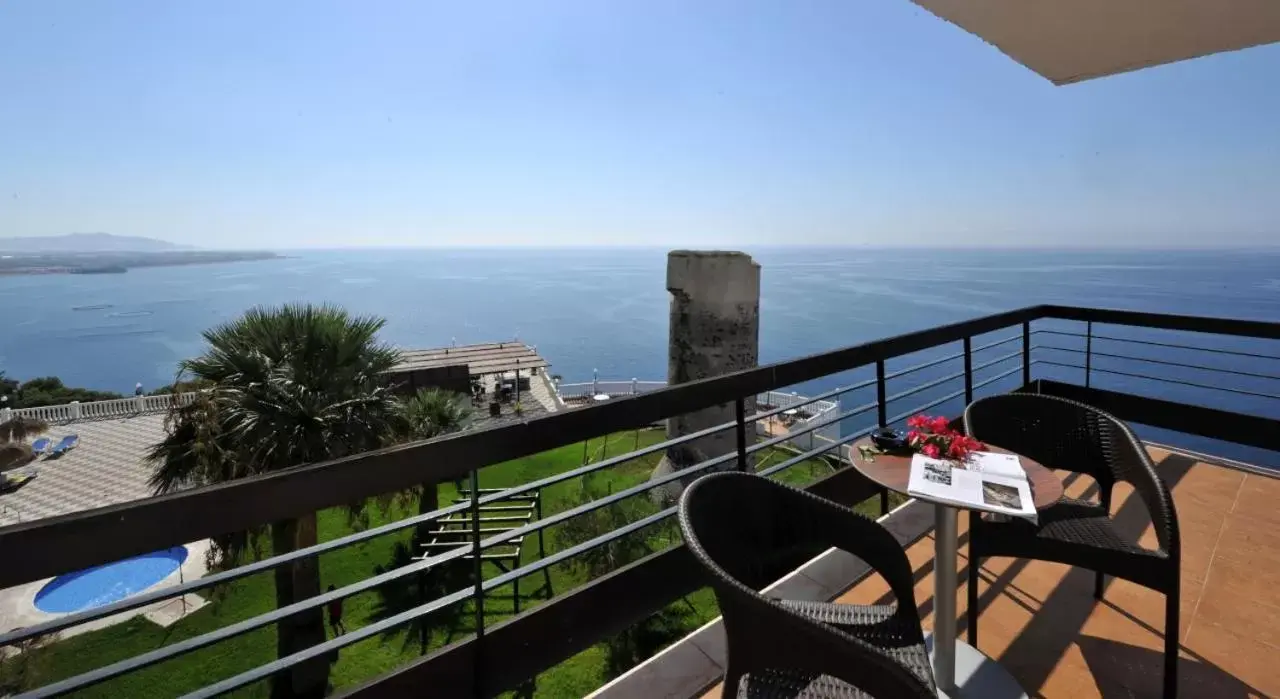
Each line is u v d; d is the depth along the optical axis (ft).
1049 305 13.25
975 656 6.03
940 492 4.88
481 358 77.97
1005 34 5.13
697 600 28.35
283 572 25.64
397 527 4.56
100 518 3.04
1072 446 7.09
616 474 49.29
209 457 23.38
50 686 3.31
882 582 7.70
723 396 6.59
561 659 5.34
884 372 8.84
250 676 3.90
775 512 5.02
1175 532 5.33
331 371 25.20
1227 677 5.98
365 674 25.57
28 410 65.87
